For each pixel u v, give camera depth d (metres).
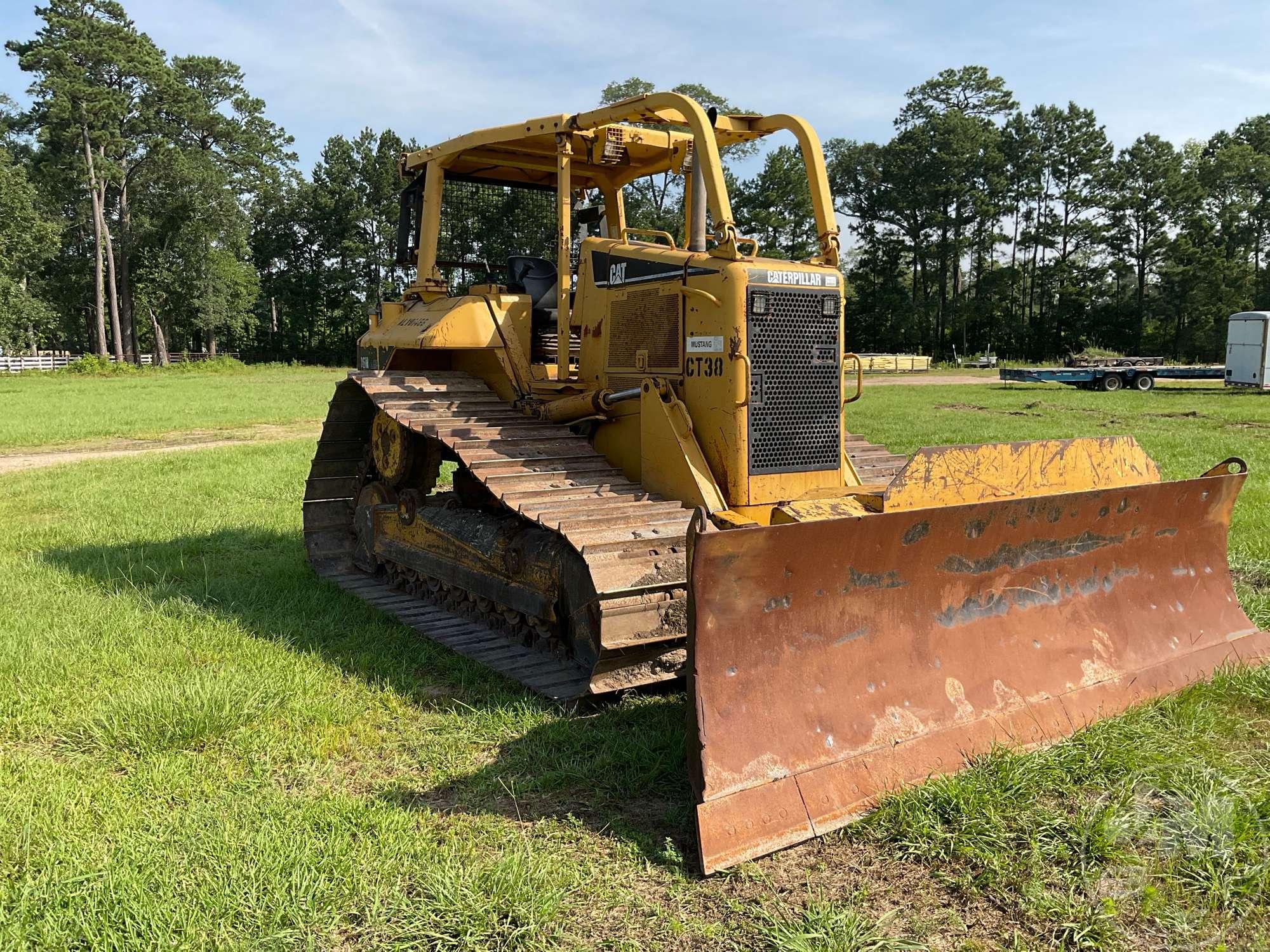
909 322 66.81
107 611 6.19
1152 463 5.37
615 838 3.53
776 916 3.02
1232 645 5.23
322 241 67.88
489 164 6.99
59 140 51.69
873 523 3.89
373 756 4.24
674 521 4.93
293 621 6.12
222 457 14.45
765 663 3.71
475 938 2.89
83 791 3.75
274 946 2.83
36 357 52.41
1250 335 32.59
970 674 4.26
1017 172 67.06
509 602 5.71
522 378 6.57
